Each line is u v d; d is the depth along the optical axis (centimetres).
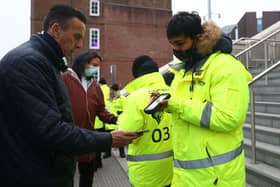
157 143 312
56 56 220
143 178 318
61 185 213
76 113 416
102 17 3309
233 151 225
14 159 197
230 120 211
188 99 228
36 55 203
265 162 496
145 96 299
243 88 218
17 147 197
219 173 220
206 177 222
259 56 1218
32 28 3173
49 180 203
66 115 223
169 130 315
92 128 450
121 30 3384
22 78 193
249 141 577
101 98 473
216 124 212
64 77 413
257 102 752
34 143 196
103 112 480
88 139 202
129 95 310
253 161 493
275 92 788
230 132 224
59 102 218
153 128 308
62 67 230
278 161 464
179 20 229
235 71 218
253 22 3094
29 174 197
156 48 3531
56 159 207
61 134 193
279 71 795
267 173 435
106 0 3331
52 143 192
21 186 199
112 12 3353
